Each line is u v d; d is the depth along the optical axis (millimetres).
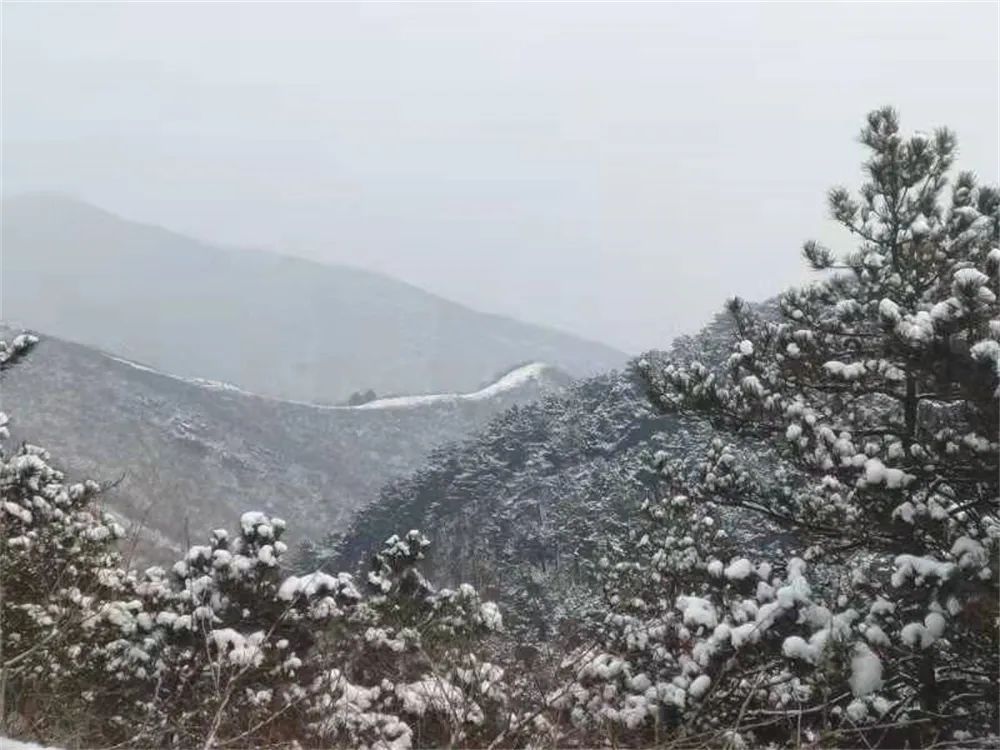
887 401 8656
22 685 6957
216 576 8219
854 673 6480
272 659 7277
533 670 6242
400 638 7914
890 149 8883
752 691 5914
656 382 9266
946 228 8477
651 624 8250
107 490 10359
